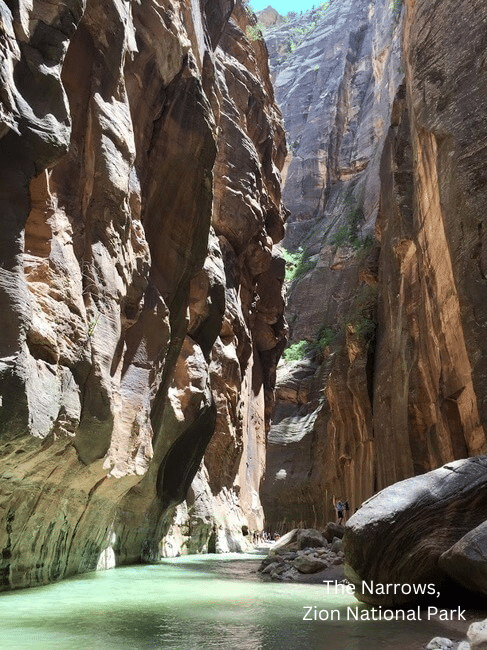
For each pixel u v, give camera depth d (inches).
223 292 807.1
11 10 307.6
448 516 327.6
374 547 317.7
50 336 321.7
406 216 914.1
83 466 391.5
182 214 586.6
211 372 919.7
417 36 813.2
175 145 570.9
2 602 314.3
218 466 976.3
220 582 456.1
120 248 425.1
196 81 590.9
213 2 809.5
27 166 305.6
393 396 954.7
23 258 303.3
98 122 410.6
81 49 413.4
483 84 656.4
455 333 672.4
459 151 654.5
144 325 507.5
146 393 494.9
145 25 523.8
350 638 243.1
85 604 319.6
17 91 304.0
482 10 687.1
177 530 798.5
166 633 245.9
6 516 331.3
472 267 605.3
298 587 430.3
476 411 633.0
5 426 280.4
